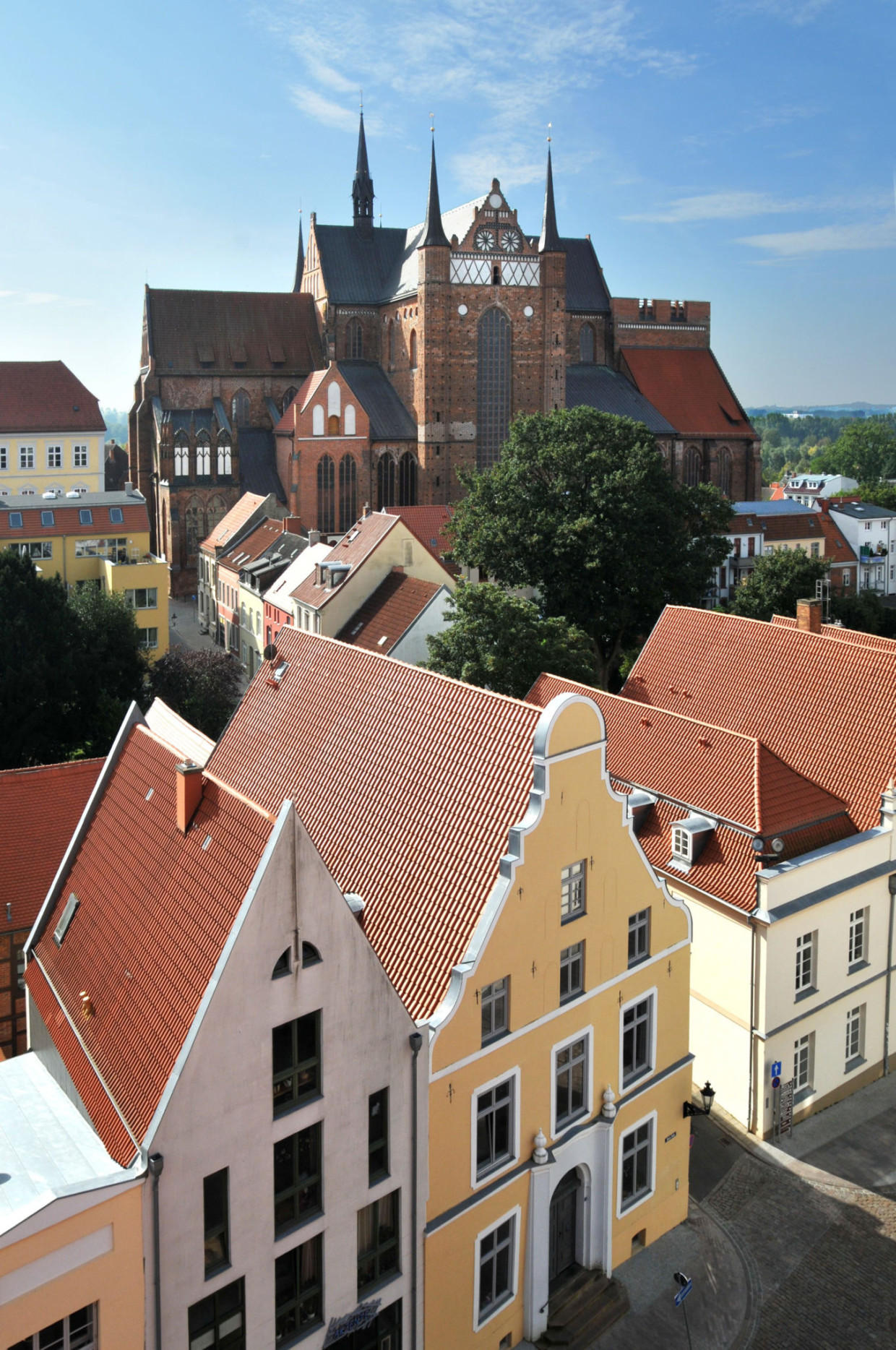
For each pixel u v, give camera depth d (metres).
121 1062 23.16
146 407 137.75
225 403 140.75
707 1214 33.94
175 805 27.20
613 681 91.00
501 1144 27.89
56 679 67.38
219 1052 21.17
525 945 27.20
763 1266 31.77
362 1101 23.94
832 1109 39.75
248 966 21.45
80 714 70.00
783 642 48.06
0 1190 20.66
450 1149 26.17
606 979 29.83
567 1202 30.59
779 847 37.66
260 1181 22.28
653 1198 32.41
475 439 130.38
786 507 141.75
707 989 38.94
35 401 133.12
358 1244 24.61
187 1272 21.28
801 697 45.78
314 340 144.50
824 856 37.97
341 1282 24.19
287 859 21.83
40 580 70.50
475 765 29.47
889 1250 32.44
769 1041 37.06
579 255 156.75
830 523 140.75
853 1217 33.81
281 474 136.38
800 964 38.16
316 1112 23.06
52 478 134.00
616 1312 29.78
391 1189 24.89
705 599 104.50
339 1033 23.16
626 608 82.69
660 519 83.69
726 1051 38.47
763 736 45.78
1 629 66.50
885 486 189.75
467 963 25.86
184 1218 21.05
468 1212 26.62
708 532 89.44
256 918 21.45
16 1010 37.94
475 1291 27.36
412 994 26.62
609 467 83.69
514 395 131.38
